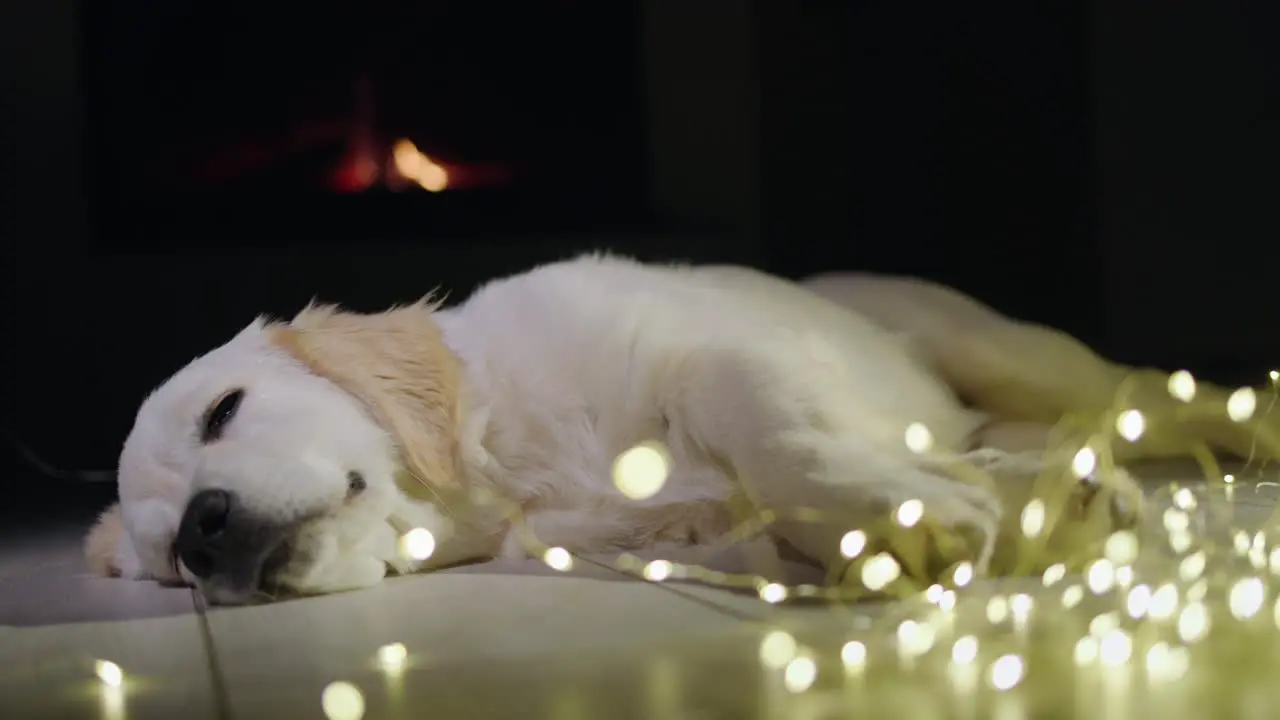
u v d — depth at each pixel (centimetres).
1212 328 469
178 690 133
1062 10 476
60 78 477
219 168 497
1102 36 468
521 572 185
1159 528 179
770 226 506
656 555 190
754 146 504
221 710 124
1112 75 469
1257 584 136
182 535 171
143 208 493
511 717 116
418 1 504
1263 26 446
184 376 195
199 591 187
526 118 509
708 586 168
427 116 507
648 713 115
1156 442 255
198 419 189
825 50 499
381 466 184
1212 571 162
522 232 504
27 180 476
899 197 501
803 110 502
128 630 164
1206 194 463
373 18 502
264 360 192
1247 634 134
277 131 500
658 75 504
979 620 143
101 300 480
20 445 478
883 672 125
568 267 219
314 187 500
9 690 139
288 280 488
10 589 204
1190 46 458
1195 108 460
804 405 172
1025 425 244
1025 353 247
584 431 196
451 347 204
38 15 474
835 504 160
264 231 498
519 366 199
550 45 508
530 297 209
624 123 510
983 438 238
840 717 112
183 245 493
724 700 118
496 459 195
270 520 170
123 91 489
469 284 494
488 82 508
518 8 508
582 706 118
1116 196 474
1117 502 169
